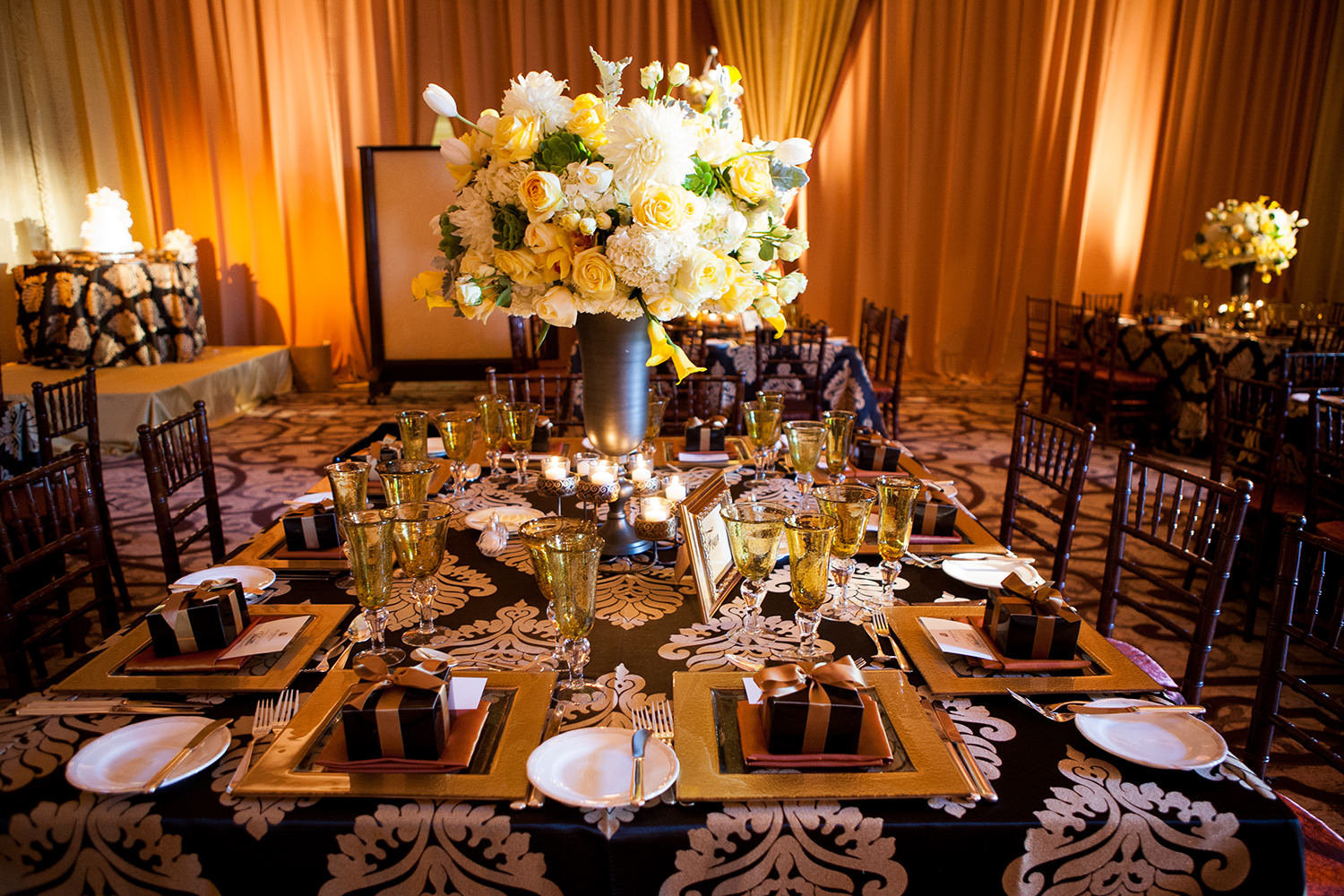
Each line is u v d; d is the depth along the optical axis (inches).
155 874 32.8
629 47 245.4
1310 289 280.1
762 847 32.7
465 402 237.5
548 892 32.8
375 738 34.7
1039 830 32.8
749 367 161.2
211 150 245.8
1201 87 263.6
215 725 37.9
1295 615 108.5
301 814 32.7
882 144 261.0
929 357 277.7
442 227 57.2
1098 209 272.2
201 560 121.6
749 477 77.7
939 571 57.8
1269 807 33.9
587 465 63.6
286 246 253.8
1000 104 259.1
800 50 250.5
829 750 35.6
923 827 32.7
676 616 50.8
